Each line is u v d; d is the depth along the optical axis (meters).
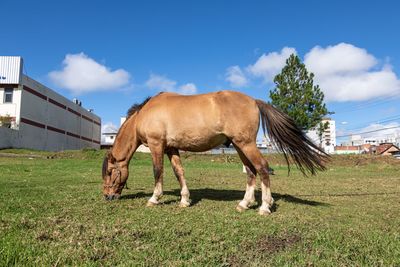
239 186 11.18
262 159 6.18
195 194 8.72
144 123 6.82
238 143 6.19
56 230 4.62
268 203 6.14
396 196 8.93
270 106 6.44
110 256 3.65
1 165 18.95
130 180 12.39
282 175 17.23
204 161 32.41
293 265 3.47
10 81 35.44
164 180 12.69
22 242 4.01
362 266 3.48
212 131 6.24
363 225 5.37
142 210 6.26
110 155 7.48
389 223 5.62
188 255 3.77
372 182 13.46
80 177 13.07
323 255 3.81
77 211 6.04
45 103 41.78
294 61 35.97
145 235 4.50
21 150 32.28
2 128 32.94
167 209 6.38
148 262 3.47
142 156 31.77
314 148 6.40
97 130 64.50
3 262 3.35
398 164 30.52
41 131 40.72
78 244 4.00
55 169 17.52
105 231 4.59
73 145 51.47
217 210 6.37
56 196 7.82
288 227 5.04
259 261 3.60
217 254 3.74
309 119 34.91
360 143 101.12
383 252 3.92
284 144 6.36
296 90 34.97
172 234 4.54
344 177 16.33
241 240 4.33
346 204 7.55
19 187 9.47
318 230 4.89
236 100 6.24
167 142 6.66
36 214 5.71
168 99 6.75
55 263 3.37
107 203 6.96
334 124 83.31
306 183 12.65
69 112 49.75
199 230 4.76
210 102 6.29
